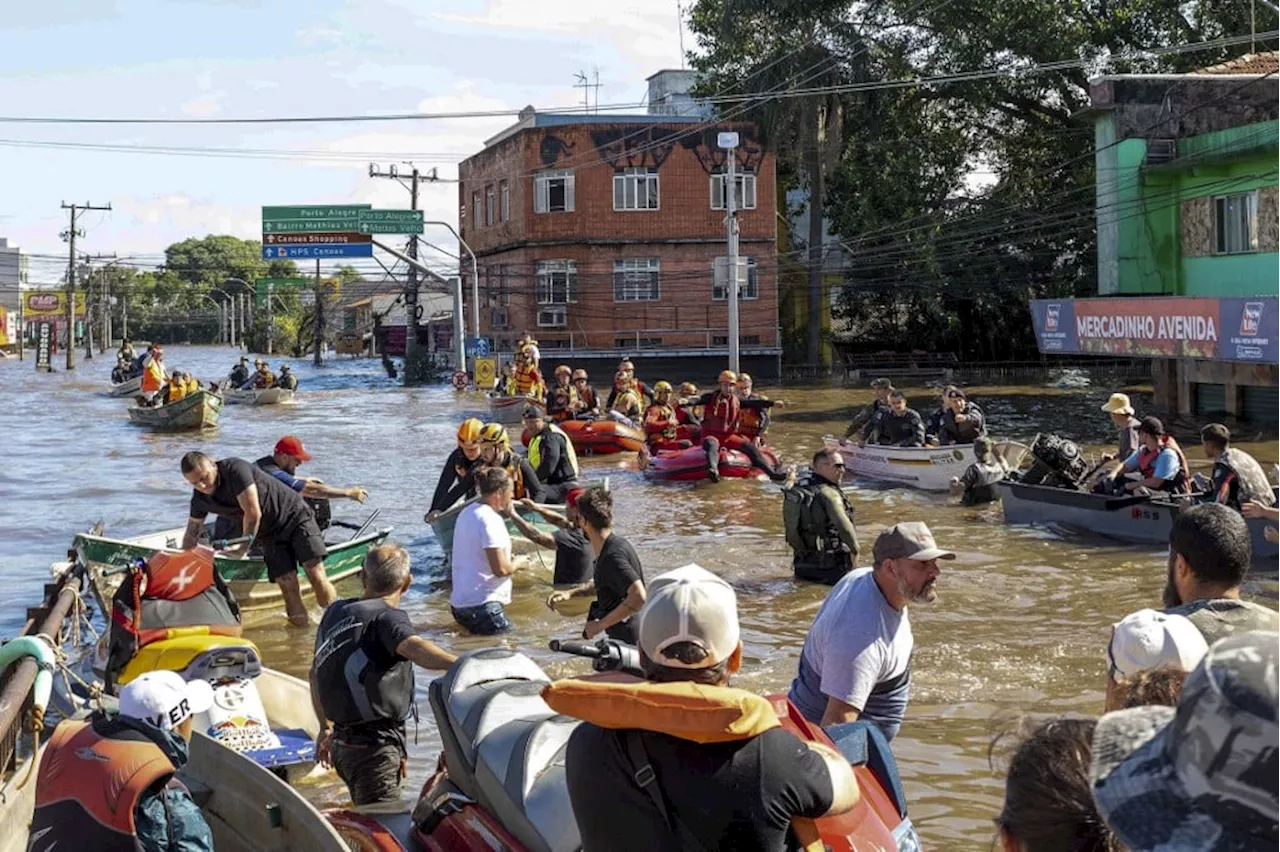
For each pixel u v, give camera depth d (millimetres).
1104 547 14953
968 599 12234
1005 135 52281
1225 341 25875
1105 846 2385
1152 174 34062
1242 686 1864
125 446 30047
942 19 47031
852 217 50438
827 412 35156
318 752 6668
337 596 12977
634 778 3359
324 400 44375
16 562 15938
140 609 7988
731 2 48031
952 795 7109
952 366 52594
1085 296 50125
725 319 50469
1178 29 45781
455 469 14281
